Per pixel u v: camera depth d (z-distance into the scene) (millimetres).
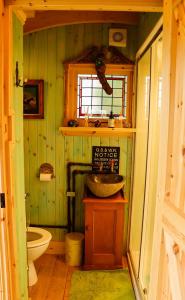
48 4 1512
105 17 2865
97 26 3018
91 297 2520
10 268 1652
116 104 3156
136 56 3002
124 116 3148
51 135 3182
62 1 1514
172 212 1325
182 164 1242
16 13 1708
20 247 1874
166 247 1400
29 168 3240
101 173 3182
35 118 3148
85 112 3162
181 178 1251
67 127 3010
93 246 2936
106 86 3008
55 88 3109
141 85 2887
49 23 2889
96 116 3166
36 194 3283
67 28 3029
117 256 2951
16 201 1770
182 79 1244
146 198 2477
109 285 2689
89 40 3045
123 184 2918
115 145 3182
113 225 2895
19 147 1850
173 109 1344
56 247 3332
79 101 3148
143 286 2371
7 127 1582
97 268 2953
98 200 2812
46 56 3070
